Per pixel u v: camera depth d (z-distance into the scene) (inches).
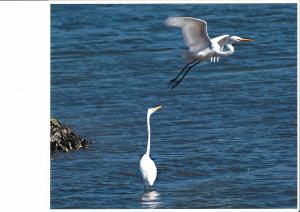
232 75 776.9
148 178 482.3
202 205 468.1
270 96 713.0
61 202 472.7
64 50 831.7
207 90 732.0
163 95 720.3
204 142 596.1
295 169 534.0
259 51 832.9
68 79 760.3
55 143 562.9
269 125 640.4
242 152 573.0
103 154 562.6
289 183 505.0
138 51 835.4
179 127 636.7
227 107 688.4
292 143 595.2
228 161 552.7
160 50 836.6
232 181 510.9
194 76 773.3
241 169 536.7
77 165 536.7
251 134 618.5
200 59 457.7
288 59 814.5
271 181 510.6
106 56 824.9
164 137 609.6
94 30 887.1
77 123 644.7
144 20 912.3
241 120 653.9
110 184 504.1
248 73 780.6
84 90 732.0
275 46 845.2
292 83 748.0
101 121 648.4
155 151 574.9
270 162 551.5
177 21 424.5
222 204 467.5
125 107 685.9
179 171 531.5
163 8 945.5
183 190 492.1
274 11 927.0
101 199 476.7
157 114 669.3
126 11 932.0
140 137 609.6
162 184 505.4
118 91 729.6
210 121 651.5
